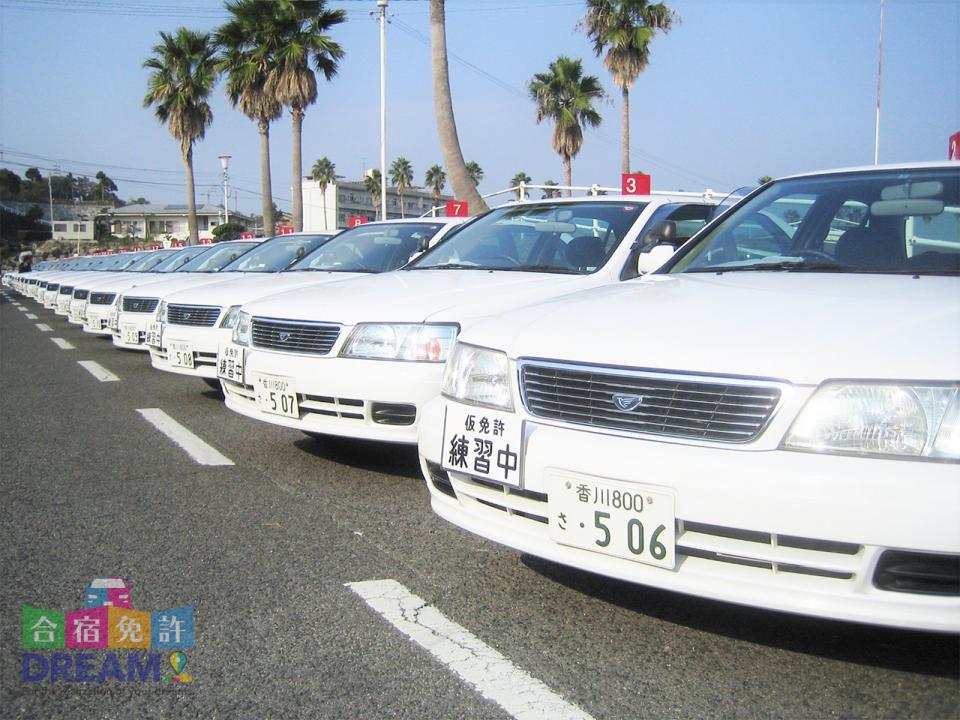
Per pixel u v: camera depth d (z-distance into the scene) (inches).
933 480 80.6
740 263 139.7
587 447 98.0
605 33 1010.1
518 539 107.4
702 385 92.4
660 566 93.3
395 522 151.5
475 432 111.9
